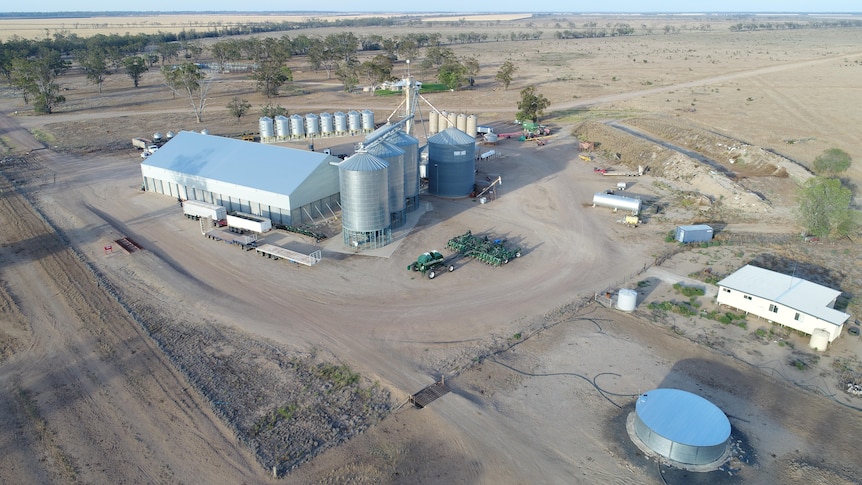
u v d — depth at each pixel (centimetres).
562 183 8125
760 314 4484
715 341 4228
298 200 6444
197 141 7919
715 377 3803
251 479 2969
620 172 8588
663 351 4109
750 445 3209
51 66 18550
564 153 9856
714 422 3212
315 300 4872
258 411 3484
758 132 10544
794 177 7731
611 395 3641
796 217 6300
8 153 9888
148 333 4334
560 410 3506
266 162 6988
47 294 4981
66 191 7850
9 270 5459
